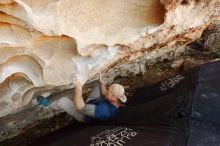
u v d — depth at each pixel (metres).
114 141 3.01
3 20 2.90
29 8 2.79
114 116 3.56
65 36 3.25
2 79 3.19
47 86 3.57
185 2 3.43
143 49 3.90
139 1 3.49
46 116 4.09
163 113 3.19
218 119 3.04
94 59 3.47
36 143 3.64
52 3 2.99
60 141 3.35
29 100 3.65
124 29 3.41
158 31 3.57
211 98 3.24
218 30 4.67
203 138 2.85
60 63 3.39
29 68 3.34
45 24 2.95
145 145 2.84
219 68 3.73
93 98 3.70
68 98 3.81
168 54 4.59
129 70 4.46
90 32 3.25
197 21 3.72
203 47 4.77
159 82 4.00
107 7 3.36
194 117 3.02
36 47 3.21
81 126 3.61
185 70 4.24
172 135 2.88
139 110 3.51
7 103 3.54
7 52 3.12
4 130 3.92
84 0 3.22
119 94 3.57
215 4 3.59
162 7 3.49
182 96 3.31
